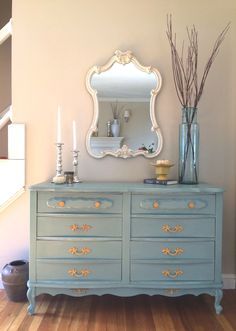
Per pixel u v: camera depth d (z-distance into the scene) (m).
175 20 2.36
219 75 2.37
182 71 2.35
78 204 1.88
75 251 1.89
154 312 1.99
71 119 2.36
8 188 2.34
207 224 1.91
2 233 2.35
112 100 2.36
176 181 2.17
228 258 2.37
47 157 2.36
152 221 1.89
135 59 2.34
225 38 2.36
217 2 2.36
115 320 1.88
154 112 2.35
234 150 2.37
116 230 1.89
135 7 2.35
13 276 2.08
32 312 1.92
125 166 2.37
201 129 2.37
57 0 2.34
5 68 3.36
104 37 2.35
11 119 2.35
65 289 1.90
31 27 2.34
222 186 2.37
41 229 1.89
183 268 1.90
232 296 2.22
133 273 1.89
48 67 2.35
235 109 2.37
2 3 3.41
